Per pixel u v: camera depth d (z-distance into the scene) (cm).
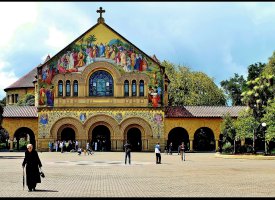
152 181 2841
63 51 7369
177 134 8625
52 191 2358
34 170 2377
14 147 8556
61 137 7325
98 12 7412
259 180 2884
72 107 7281
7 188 2480
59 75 7331
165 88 7719
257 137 6259
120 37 7381
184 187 2525
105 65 7331
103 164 4453
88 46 7375
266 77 6266
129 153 4525
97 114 7275
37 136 7300
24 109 7550
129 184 2681
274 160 5206
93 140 7488
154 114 7306
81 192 2319
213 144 8694
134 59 7356
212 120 7406
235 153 6106
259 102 6072
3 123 7375
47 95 7319
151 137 7281
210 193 2280
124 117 7281
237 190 2395
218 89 10744
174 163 4628
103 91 7338
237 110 7569
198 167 4047
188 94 10406
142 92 7338
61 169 3803
